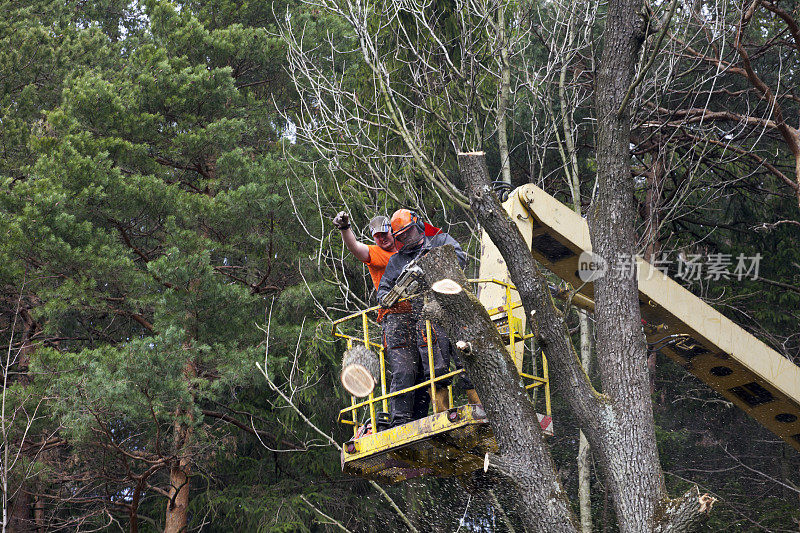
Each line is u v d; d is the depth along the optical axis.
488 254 7.04
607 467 5.85
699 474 15.81
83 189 14.78
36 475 13.48
